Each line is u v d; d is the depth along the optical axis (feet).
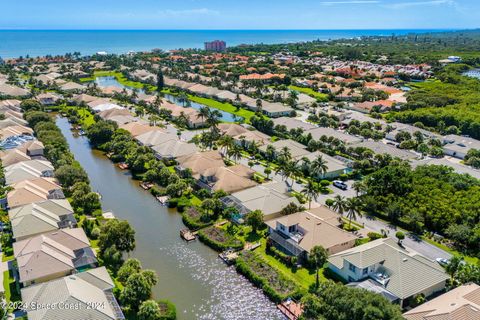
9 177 384.68
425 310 213.66
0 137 506.07
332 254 282.56
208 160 428.97
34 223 298.35
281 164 426.92
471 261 281.54
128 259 259.19
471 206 331.16
